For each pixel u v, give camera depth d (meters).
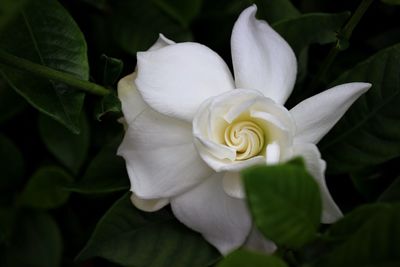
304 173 0.24
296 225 0.25
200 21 0.38
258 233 0.29
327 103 0.28
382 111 0.31
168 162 0.29
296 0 0.38
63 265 0.39
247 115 0.28
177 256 0.31
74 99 0.31
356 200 0.34
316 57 0.37
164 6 0.37
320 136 0.29
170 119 0.29
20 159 0.38
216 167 0.27
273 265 0.25
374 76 0.31
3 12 0.23
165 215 0.31
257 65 0.29
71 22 0.32
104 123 0.38
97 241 0.31
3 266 0.38
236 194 0.28
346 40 0.32
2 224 0.38
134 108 0.30
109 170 0.33
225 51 0.37
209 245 0.31
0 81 0.36
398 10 0.38
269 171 0.23
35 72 0.31
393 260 0.25
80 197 0.38
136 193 0.29
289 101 0.34
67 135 0.37
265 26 0.30
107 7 0.38
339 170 0.32
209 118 0.27
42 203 0.38
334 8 0.38
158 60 0.29
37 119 0.40
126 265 0.31
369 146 0.31
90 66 0.39
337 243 0.27
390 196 0.30
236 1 0.38
